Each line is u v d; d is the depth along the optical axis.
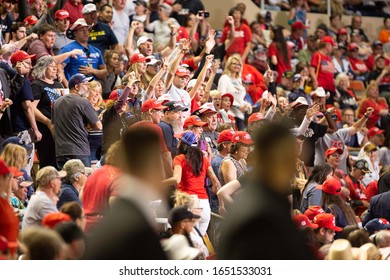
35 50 30.47
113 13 37.56
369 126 42.97
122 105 24.47
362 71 48.59
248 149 24.75
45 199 19.69
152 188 12.27
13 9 35.12
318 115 32.62
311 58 44.31
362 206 30.69
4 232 17.16
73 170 21.61
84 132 25.08
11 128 25.73
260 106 34.16
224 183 24.44
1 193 17.91
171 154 25.39
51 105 26.88
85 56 31.31
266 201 11.88
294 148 12.25
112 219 11.88
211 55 31.42
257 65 42.69
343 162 32.00
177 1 42.06
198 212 21.11
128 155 12.27
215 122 28.17
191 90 31.17
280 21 49.28
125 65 34.53
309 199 25.72
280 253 11.70
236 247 11.76
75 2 34.78
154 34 39.84
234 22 42.47
